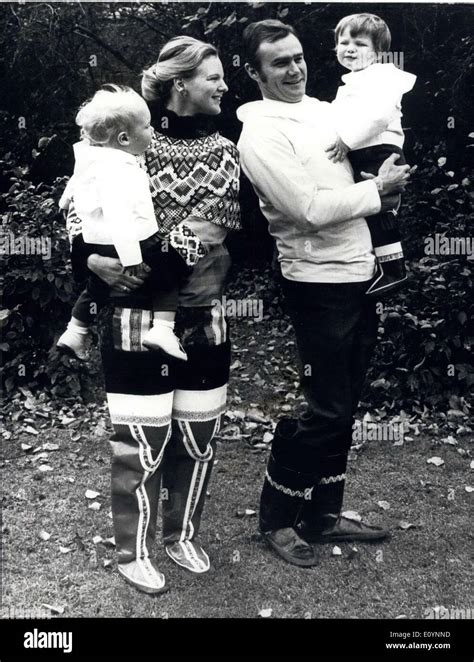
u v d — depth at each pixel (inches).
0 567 116.3
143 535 108.3
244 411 195.0
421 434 178.4
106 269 96.7
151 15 326.0
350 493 146.3
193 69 96.3
